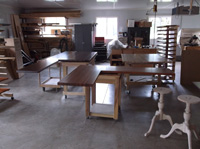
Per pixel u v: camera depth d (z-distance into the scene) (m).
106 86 4.93
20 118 3.13
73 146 2.38
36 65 3.34
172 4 7.55
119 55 6.24
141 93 4.41
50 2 7.10
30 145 2.39
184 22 8.97
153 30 9.27
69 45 8.98
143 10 8.98
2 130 2.75
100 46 8.89
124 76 5.15
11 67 5.55
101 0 6.69
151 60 4.12
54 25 8.66
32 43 9.05
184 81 5.05
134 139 2.53
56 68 7.18
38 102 3.84
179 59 9.12
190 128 2.36
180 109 3.48
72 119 3.10
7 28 7.91
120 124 2.93
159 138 2.55
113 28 9.41
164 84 5.06
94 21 9.30
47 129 2.78
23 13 9.09
